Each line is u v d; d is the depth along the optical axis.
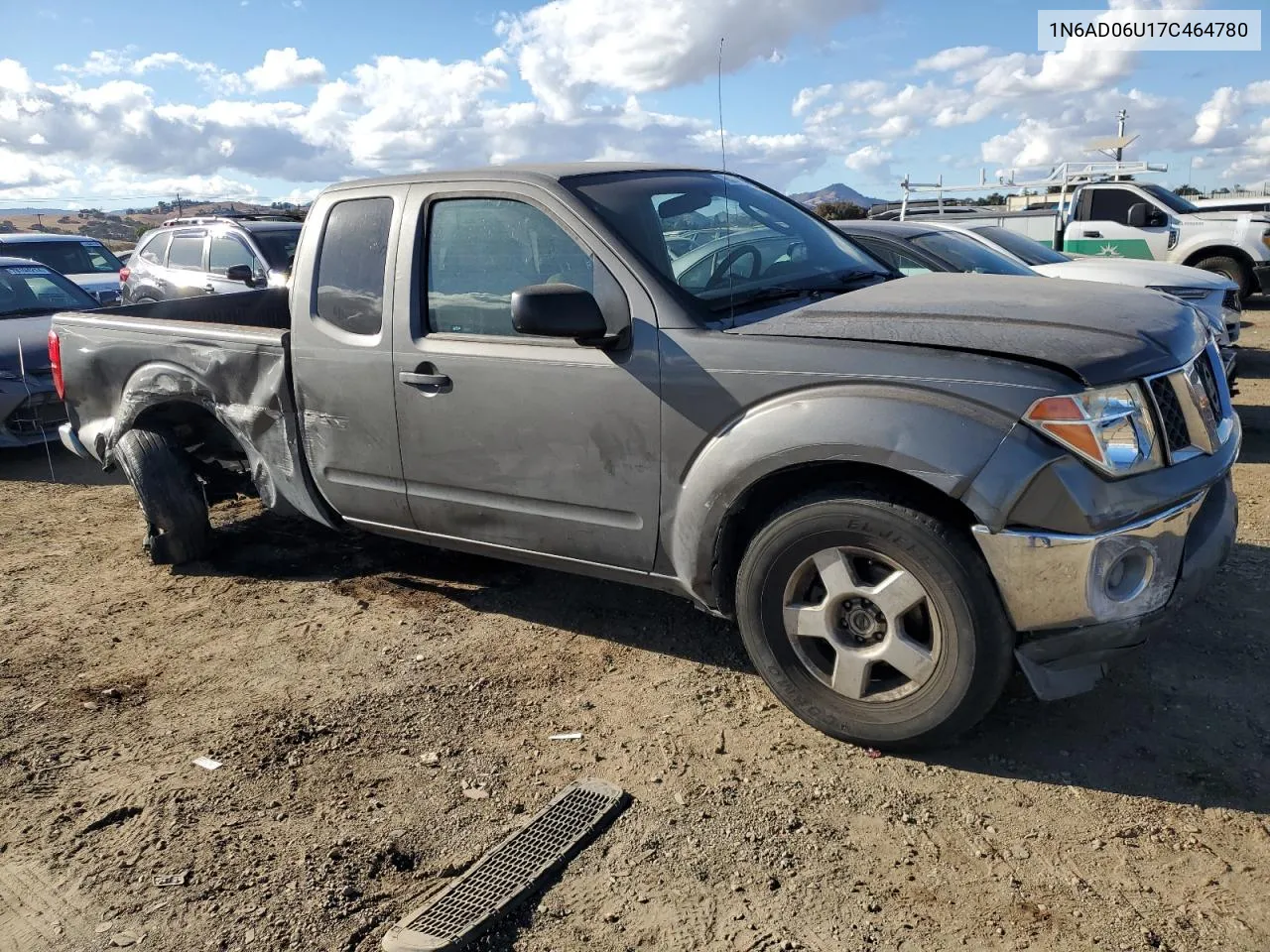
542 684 3.64
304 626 4.24
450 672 3.76
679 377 3.14
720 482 3.08
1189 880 2.49
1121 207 13.62
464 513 3.81
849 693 3.07
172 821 2.88
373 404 3.90
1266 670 3.47
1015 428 2.67
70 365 5.10
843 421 2.83
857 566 3.01
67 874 2.68
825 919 2.41
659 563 3.38
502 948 2.37
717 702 3.46
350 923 2.45
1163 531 2.75
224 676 3.80
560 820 2.81
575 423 3.38
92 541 5.51
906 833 2.72
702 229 3.66
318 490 4.32
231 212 11.70
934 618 2.85
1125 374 2.73
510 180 3.59
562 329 3.08
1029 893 2.47
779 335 3.05
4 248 12.45
